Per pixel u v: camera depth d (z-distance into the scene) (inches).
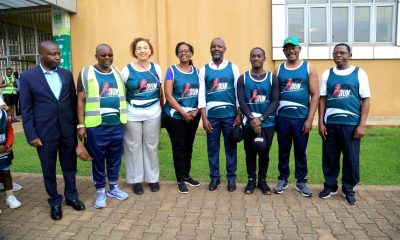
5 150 170.2
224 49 186.5
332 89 174.6
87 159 166.2
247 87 181.9
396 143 286.0
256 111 181.6
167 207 173.3
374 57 380.5
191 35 403.9
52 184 162.6
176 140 189.0
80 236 145.8
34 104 158.6
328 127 178.1
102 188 174.1
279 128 184.4
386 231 146.8
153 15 410.9
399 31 375.6
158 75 189.8
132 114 184.9
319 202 177.3
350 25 384.2
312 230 148.3
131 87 183.2
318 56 383.9
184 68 188.1
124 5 415.2
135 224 155.8
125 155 191.8
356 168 174.1
